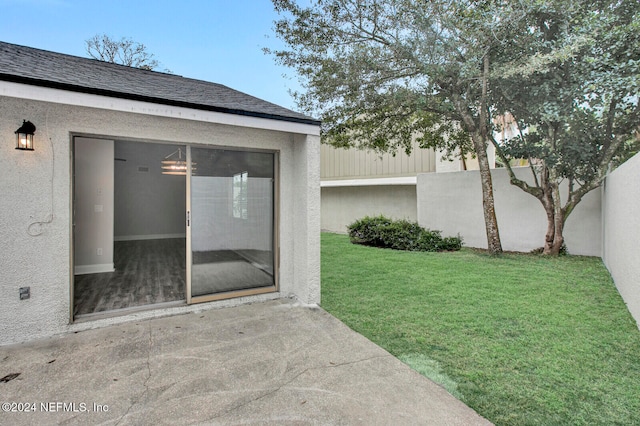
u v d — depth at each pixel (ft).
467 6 25.36
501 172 33.32
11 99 12.27
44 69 13.85
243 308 16.55
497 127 33.65
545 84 24.54
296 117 16.28
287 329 13.87
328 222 56.39
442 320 14.70
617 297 17.49
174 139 15.39
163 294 18.38
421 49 25.93
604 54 22.22
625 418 8.09
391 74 29.32
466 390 9.35
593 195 28.53
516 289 19.22
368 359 11.23
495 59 27.04
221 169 16.76
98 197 24.73
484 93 27.27
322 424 7.97
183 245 39.78
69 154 13.32
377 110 31.60
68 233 13.41
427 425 7.91
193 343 12.48
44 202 12.88
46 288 12.99
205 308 16.30
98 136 13.88
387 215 47.91
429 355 11.50
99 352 11.69
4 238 12.24
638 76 20.36
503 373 10.24
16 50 18.52
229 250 17.10
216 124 16.39
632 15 22.67
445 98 30.68
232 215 17.13
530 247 31.48
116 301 16.92
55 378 9.98
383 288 19.79
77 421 8.06
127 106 12.35
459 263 26.55
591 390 9.28
